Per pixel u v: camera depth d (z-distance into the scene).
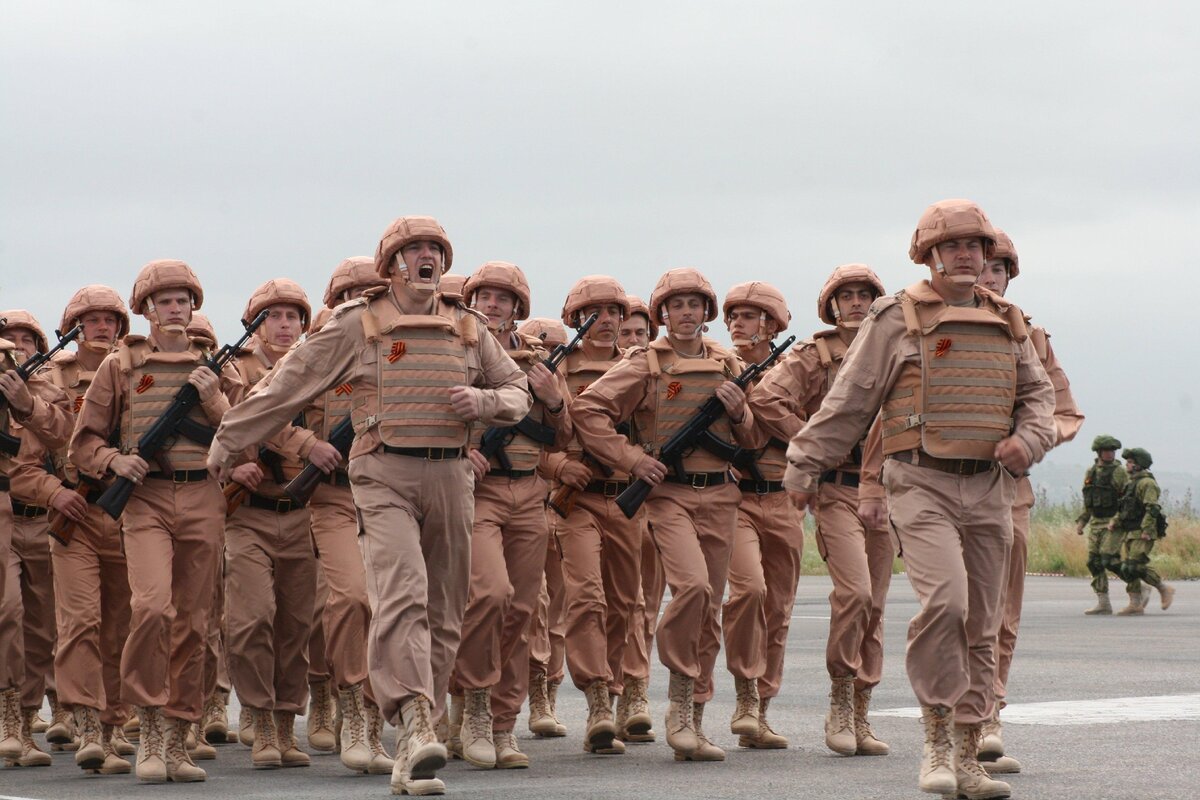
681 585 10.96
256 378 12.69
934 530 8.73
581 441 11.35
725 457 11.33
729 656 11.60
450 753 11.51
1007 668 10.59
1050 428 8.93
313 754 12.06
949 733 8.67
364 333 9.41
